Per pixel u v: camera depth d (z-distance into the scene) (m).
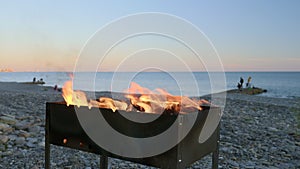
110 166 3.94
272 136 6.16
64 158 4.16
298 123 7.95
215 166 2.91
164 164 2.29
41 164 3.80
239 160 4.41
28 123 6.08
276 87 45.44
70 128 2.76
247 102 13.37
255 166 4.11
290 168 4.11
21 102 10.06
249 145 5.37
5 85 24.66
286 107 11.79
